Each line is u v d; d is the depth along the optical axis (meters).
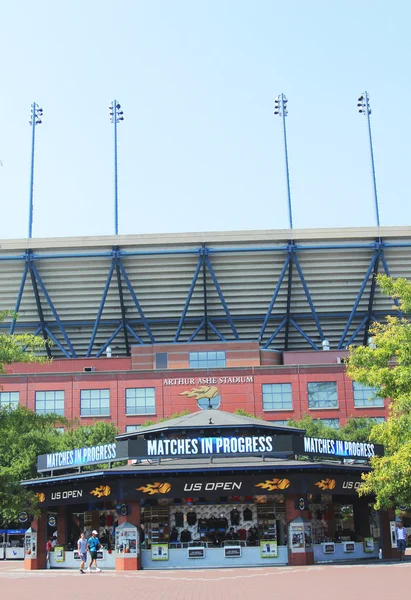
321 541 45.47
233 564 41.16
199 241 83.25
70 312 90.75
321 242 84.38
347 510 50.19
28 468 61.56
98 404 82.25
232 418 49.16
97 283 87.81
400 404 35.91
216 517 43.97
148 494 41.34
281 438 42.19
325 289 89.19
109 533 46.12
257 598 23.88
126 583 31.77
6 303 89.81
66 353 88.62
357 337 93.94
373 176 88.00
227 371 83.12
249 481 41.41
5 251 84.19
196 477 41.50
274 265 86.25
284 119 90.69
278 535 43.81
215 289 88.44
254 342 85.62
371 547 45.09
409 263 87.00
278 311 90.88
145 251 83.88
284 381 82.88
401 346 36.75
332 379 82.94
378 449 46.94
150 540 43.56
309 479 41.72
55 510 49.88
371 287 89.06
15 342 40.66
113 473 40.69
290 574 34.12
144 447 41.81
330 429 71.75
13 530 68.06
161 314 90.88
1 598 26.00
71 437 68.19
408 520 73.25
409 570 34.38
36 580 35.41
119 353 95.25
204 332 93.06
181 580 32.72
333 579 30.47
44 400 82.44
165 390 82.38
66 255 83.81
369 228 83.88
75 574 39.34
